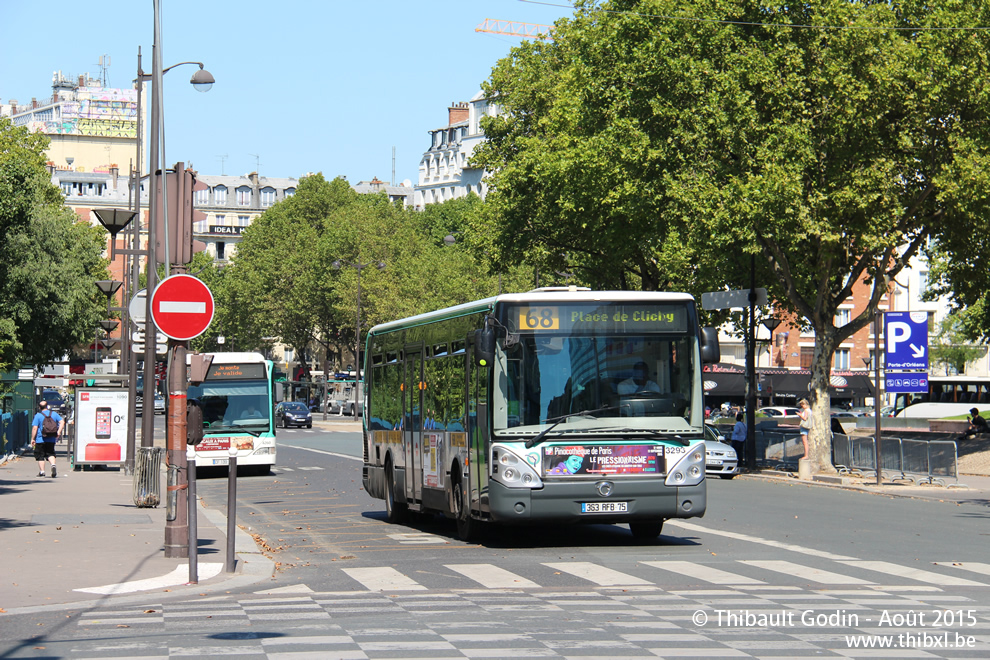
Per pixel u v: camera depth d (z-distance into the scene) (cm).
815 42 3256
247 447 3516
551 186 4378
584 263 5116
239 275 11200
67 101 15938
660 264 4047
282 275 10700
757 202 3148
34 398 4991
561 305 1595
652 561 1448
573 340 1591
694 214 3350
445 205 13500
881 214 3275
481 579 1288
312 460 4472
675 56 3378
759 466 3881
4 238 4516
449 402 1784
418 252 10569
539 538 1770
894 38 3186
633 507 1576
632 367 1600
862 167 3238
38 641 913
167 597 1163
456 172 17575
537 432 1566
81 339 5041
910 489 2886
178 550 1470
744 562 1434
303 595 1177
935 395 7438
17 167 4481
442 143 18112
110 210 3450
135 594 1174
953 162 3222
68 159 15425
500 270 5044
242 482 3344
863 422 6350
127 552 1519
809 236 3425
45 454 3266
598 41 3919
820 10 3244
